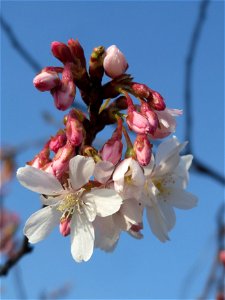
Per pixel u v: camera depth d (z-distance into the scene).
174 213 0.25
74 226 0.22
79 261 0.22
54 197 0.22
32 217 0.23
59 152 0.22
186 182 0.26
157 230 0.23
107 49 0.23
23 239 0.29
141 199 0.23
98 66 0.23
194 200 0.25
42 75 0.22
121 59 0.22
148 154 0.21
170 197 0.25
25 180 0.22
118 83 0.23
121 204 0.22
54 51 0.22
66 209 0.22
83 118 0.22
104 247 0.24
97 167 0.21
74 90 0.22
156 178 0.24
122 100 0.23
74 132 0.21
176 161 0.24
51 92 0.22
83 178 0.22
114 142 0.22
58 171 0.21
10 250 0.44
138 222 0.22
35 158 0.22
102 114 0.23
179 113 0.23
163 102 0.22
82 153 0.22
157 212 0.23
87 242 0.22
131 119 0.22
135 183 0.21
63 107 0.22
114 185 0.21
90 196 0.22
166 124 0.22
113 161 0.21
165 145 0.24
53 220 0.23
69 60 0.22
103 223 0.22
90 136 0.22
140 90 0.22
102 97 0.23
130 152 0.22
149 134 0.22
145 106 0.22
